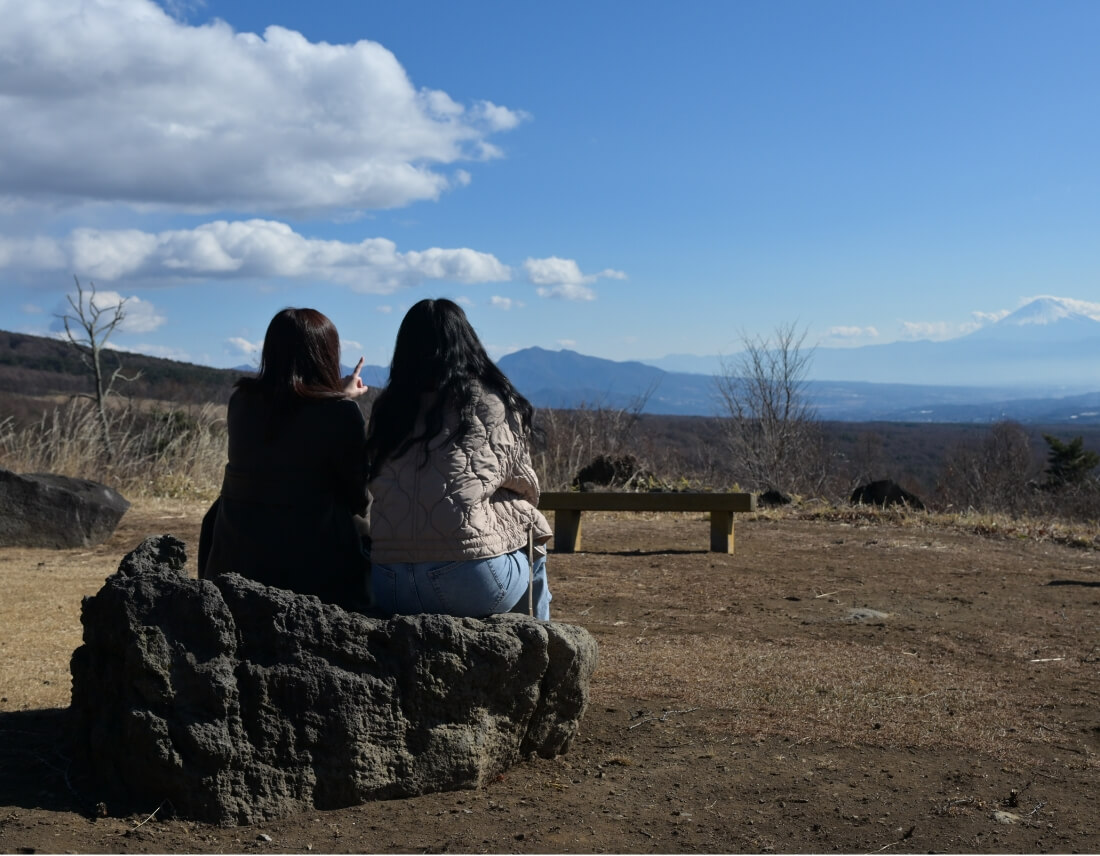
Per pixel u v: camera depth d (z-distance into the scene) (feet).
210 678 9.75
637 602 22.27
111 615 9.87
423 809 10.41
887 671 16.52
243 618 10.12
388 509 11.35
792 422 72.13
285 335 11.76
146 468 41.83
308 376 11.77
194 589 9.91
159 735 9.59
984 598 23.40
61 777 10.59
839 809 10.80
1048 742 13.17
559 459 53.47
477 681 10.95
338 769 10.23
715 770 11.94
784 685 15.55
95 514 29.07
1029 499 75.00
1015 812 10.79
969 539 34.19
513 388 12.06
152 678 9.64
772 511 40.86
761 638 18.81
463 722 10.96
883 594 23.67
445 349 11.53
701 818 10.49
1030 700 15.11
